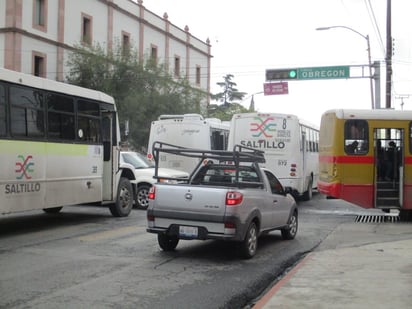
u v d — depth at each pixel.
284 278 7.75
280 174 18.61
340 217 16.25
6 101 10.77
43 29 38.84
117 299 6.62
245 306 6.65
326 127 16.36
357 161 15.47
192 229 9.08
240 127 19.00
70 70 41.22
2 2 36.31
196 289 7.25
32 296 6.67
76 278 7.67
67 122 12.80
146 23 52.62
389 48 27.56
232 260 9.32
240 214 9.00
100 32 45.66
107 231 12.23
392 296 6.64
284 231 11.64
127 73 41.84
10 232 11.93
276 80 29.39
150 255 9.54
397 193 15.44
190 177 10.34
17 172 11.06
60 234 11.69
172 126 21.62
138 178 17.48
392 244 10.97
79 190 13.21
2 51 36.44
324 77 28.75
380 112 15.48
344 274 7.97
